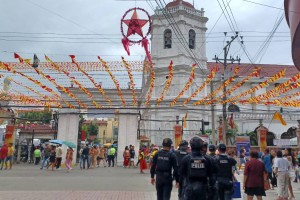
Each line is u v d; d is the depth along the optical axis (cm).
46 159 2448
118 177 1852
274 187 1535
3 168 2417
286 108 4897
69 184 1480
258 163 958
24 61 1645
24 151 3259
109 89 3048
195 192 648
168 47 4647
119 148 2942
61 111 2988
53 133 3375
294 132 4734
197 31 4662
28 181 1572
